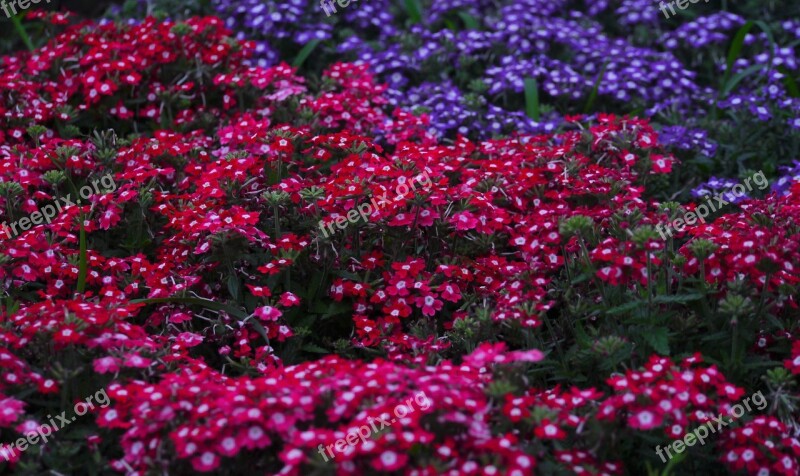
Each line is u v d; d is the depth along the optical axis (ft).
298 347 3.72
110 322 3.39
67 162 4.01
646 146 4.12
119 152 4.12
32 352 3.43
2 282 3.69
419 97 4.85
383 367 3.19
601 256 3.43
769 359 3.53
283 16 5.32
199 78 4.58
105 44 4.52
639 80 5.06
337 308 3.79
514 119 4.61
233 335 3.69
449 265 3.82
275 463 3.21
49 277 3.77
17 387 3.31
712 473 3.39
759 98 4.54
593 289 3.71
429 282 3.76
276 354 3.77
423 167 3.84
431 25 5.83
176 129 4.46
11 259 3.69
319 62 5.48
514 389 3.22
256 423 3.13
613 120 4.18
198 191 3.83
